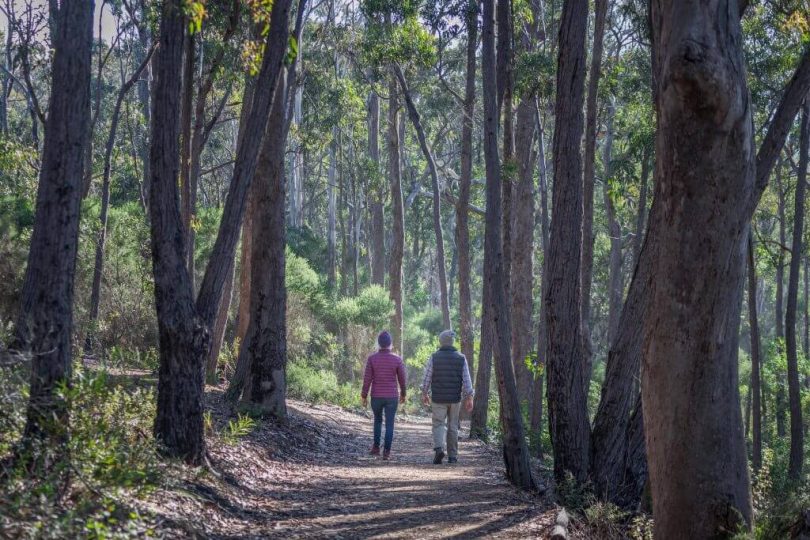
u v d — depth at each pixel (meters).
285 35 7.78
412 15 20.91
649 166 23.91
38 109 15.53
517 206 25.19
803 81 8.05
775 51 20.31
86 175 20.81
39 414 5.49
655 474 5.46
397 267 31.97
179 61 7.11
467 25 20.98
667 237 5.17
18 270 16.17
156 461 6.30
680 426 5.27
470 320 23.75
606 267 43.50
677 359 5.21
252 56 10.06
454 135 43.69
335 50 28.08
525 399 24.53
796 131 27.64
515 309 25.05
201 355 7.37
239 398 12.87
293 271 28.33
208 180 44.53
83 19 5.90
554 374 9.34
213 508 6.68
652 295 5.41
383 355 12.52
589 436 9.36
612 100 30.72
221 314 17.38
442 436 12.18
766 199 33.53
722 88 4.78
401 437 17.59
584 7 9.02
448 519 7.59
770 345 32.72
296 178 46.03
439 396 12.17
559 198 9.24
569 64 9.08
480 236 51.22
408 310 50.38
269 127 12.54
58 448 5.32
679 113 4.95
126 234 20.78
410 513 7.78
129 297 19.02
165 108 7.05
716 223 5.02
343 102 29.42
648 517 8.72
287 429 12.35
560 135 9.19
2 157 18.36
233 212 7.57
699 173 4.98
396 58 21.84
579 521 7.76
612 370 9.30
